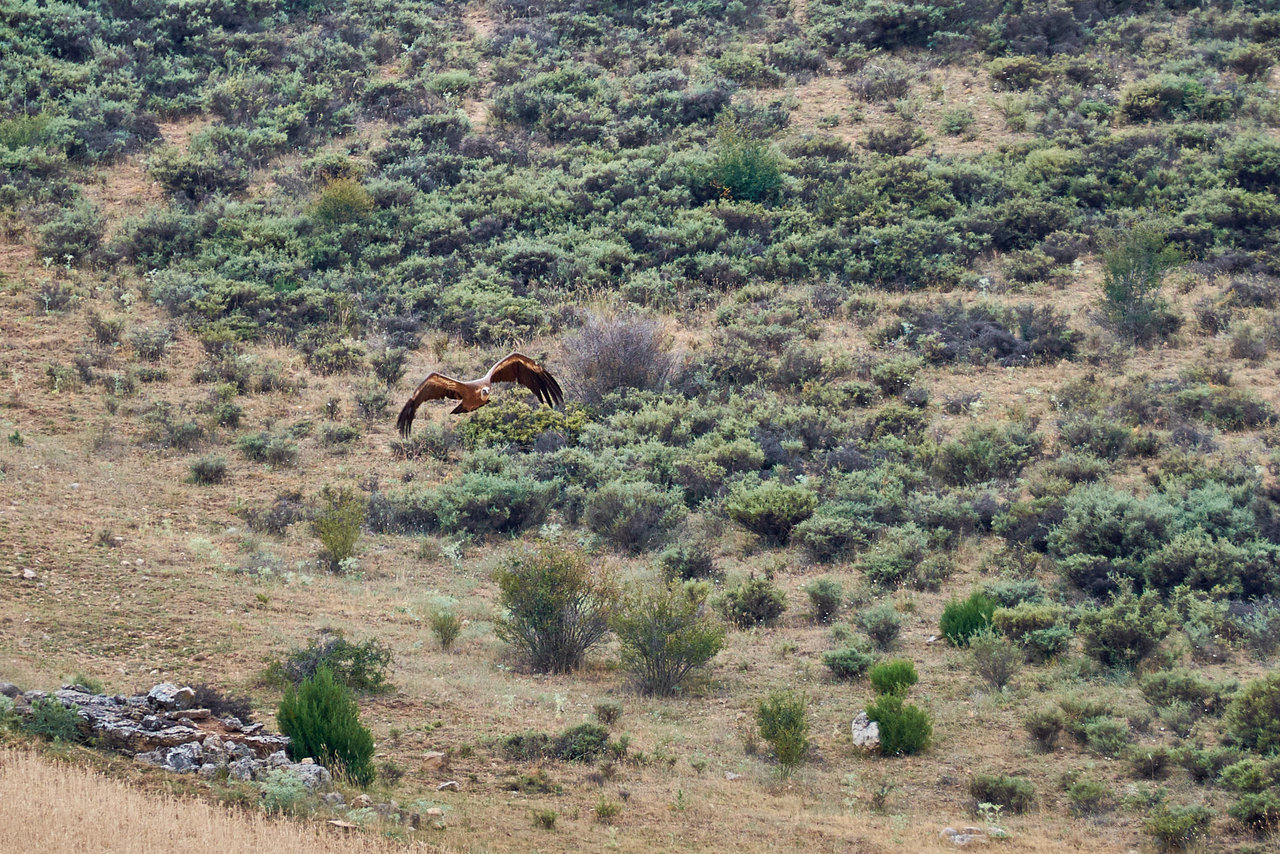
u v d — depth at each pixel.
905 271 141.25
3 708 49.31
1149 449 102.31
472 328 127.50
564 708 64.19
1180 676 64.31
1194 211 145.62
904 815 53.44
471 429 110.25
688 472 101.75
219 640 66.88
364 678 63.38
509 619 75.06
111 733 49.25
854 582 85.69
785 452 105.81
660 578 85.56
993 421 109.62
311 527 91.31
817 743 62.44
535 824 48.59
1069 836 51.72
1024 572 86.44
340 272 139.12
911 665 67.81
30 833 37.81
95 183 149.12
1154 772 57.72
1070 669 70.50
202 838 39.47
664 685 68.75
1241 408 106.75
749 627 79.81
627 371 118.50
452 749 56.78
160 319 124.44
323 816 44.88
